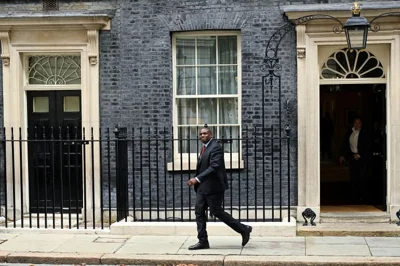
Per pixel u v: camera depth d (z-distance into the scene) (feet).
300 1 34.37
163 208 35.65
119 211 34.68
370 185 39.50
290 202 34.76
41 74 37.55
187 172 35.50
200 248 29.45
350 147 40.04
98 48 35.81
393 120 33.88
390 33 33.65
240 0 34.81
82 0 35.94
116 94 35.83
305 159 34.42
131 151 35.86
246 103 34.99
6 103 36.47
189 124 36.78
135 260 27.99
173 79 36.27
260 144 34.88
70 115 37.29
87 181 36.42
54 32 36.06
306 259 27.32
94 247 30.22
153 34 35.50
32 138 37.42
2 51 36.32
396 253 28.27
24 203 37.24
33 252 29.35
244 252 28.71
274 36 34.53
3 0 36.27
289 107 34.60
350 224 33.63
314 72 34.32
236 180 35.17
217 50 36.52
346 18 33.47
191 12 35.12
